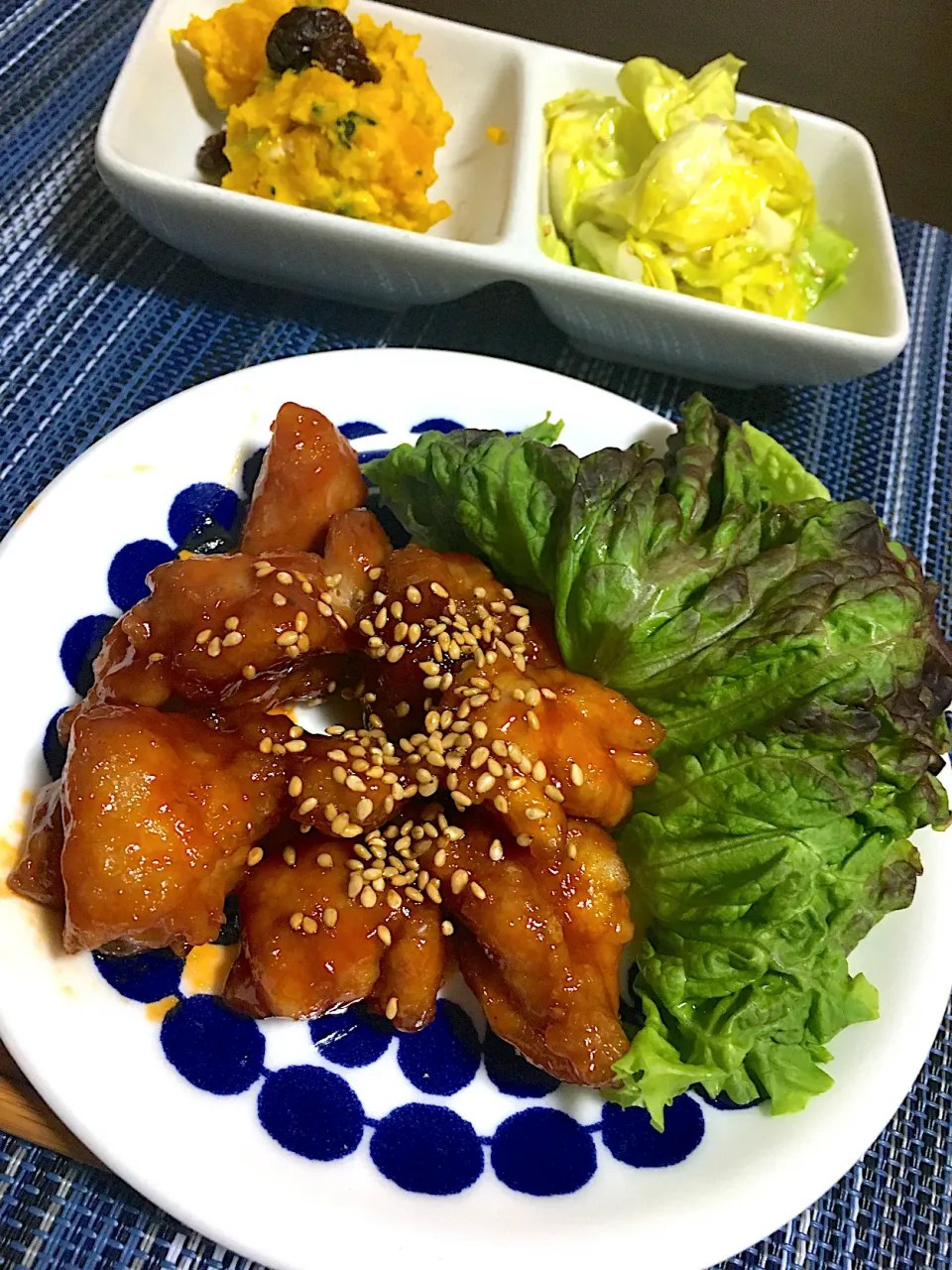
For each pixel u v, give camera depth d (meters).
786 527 0.30
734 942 0.26
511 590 0.31
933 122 0.63
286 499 0.30
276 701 0.29
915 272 0.49
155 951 0.25
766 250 0.41
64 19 0.44
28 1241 0.23
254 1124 0.24
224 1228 0.22
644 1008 0.27
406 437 0.34
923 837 0.30
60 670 0.28
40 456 0.34
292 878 0.26
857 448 0.41
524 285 0.39
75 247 0.39
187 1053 0.24
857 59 0.66
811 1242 0.26
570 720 0.27
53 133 0.41
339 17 0.39
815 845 0.26
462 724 0.27
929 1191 0.27
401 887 0.26
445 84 0.44
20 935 0.24
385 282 0.38
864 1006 0.26
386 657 0.28
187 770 0.25
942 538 0.40
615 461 0.30
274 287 0.40
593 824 0.27
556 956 0.25
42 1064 0.22
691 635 0.28
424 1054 0.26
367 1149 0.24
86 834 0.23
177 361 0.37
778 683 0.27
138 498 0.30
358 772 0.26
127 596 0.30
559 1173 0.25
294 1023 0.26
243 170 0.39
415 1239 0.22
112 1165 0.22
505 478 0.30
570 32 0.60
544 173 0.42
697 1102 0.26
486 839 0.27
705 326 0.37
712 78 0.44
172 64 0.40
